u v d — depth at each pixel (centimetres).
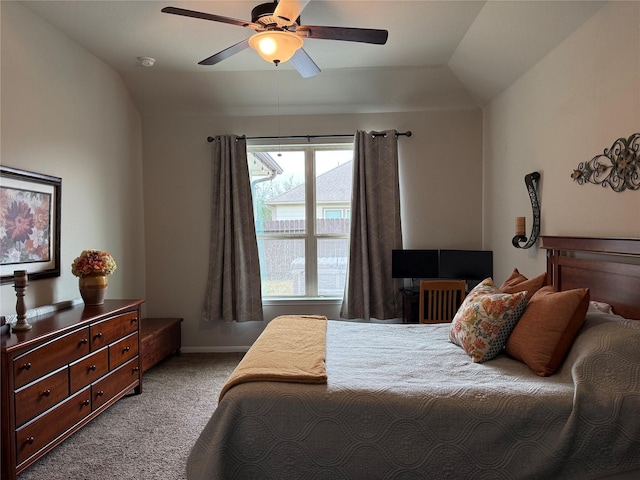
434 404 166
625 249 205
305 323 292
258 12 236
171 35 320
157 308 451
